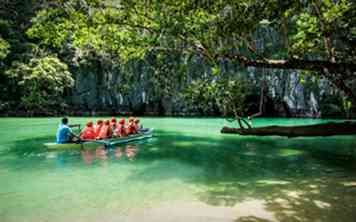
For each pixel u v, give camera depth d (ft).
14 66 136.98
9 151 47.62
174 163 39.09
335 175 32.76
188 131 78.79
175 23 25.66
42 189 27.45
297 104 134.92
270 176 32.45
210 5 24.44
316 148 52.01
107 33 33.76
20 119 120.26
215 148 51.75
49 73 135.33
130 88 149.28
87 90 151.64
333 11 27.43
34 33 33.83
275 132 21.15
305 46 28.78
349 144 56.29
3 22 141.38
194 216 21.06
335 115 128.57
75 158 42.22
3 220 20.26
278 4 20.90
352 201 24.03
